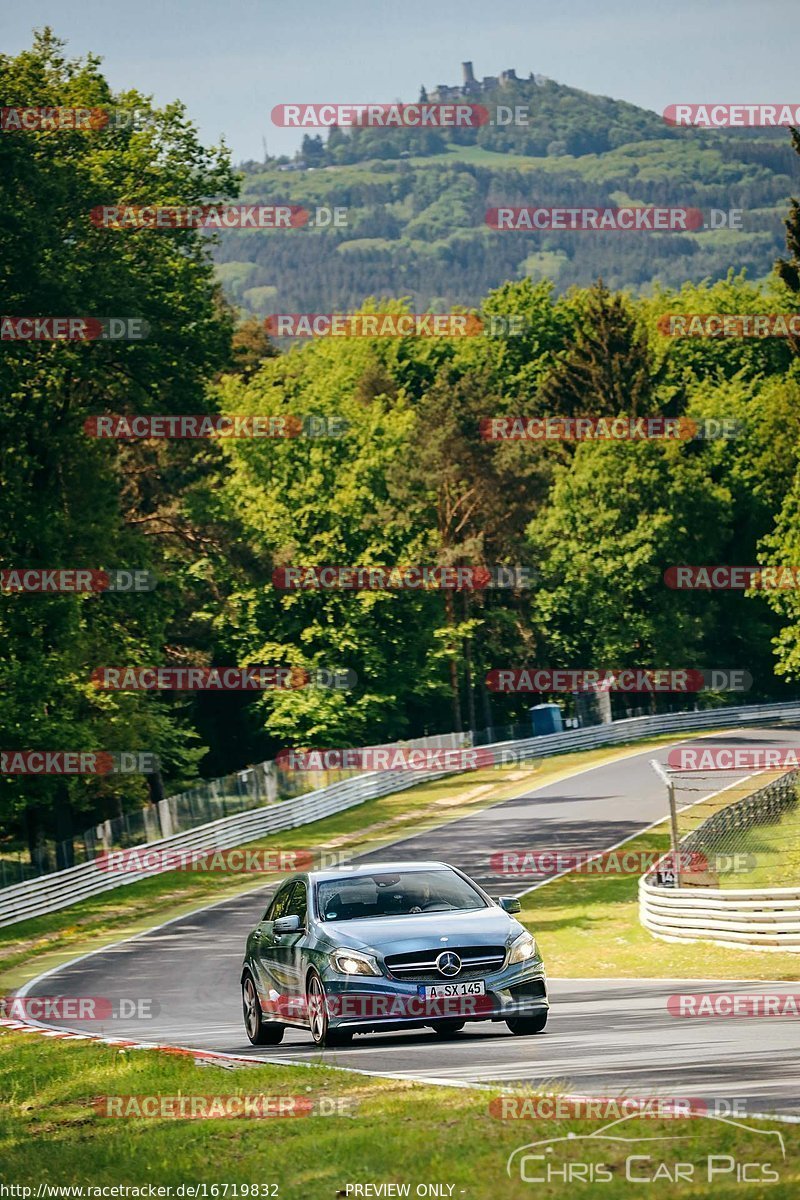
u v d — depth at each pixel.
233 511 198.12
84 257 125.06
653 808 143.75
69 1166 26.47
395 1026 40.16
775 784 103.12
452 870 44.12
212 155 135.88
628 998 52.50
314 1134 26.05
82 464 138.38
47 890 113.88
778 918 68.62
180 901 117.25
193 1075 34.47
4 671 124.44
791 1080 28.56
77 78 129.75
